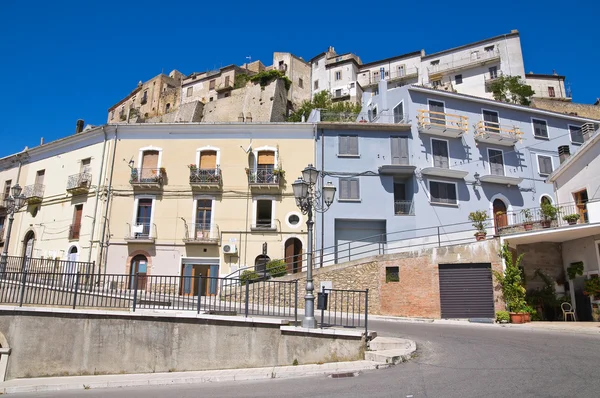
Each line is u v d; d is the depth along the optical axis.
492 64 51.44
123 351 11.51
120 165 27.45
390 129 27.69
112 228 26.50
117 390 9.49
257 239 25.88
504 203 28.81
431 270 18.81
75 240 27.59
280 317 12.52
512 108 30.73
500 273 17.88
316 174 13.12
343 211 26.14
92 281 12.84
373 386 7.97
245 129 27.44
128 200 26.89
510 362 9.34
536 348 10.88
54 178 30.23
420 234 26.25
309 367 9.85
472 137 29.28
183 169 27.09
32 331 11.86
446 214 27.08
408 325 15.70
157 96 65.31
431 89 29.08
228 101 49.91
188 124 27.45
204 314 11.60
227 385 9.12
